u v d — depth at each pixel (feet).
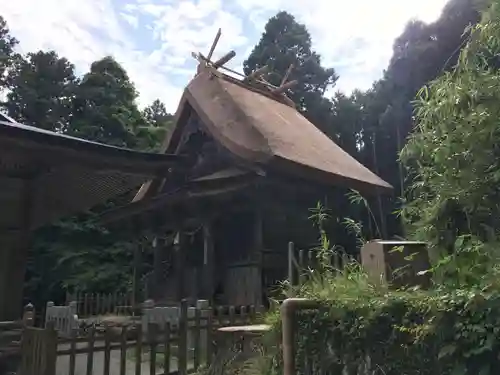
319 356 9.80
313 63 104.53
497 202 10.72
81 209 28.45
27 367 16.34
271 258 34.96
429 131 12.77
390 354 8.53
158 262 44.01
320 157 37.29
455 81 12.13
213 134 37.22
